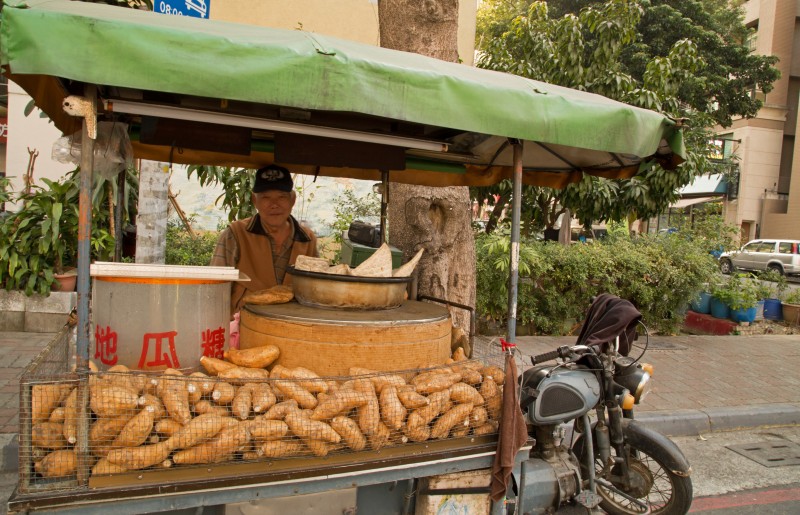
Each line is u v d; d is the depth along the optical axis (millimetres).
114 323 2033
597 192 7297
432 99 1872
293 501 1942
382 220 3510
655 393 5719
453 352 2857
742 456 4660
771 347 8070
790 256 20984
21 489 1622
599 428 3295
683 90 15156
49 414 1659
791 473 4359
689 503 3209
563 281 7820
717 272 9211
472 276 4500
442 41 4199
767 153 28609
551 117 2066
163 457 1706
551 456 3209
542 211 8523
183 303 2088
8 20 1451
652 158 2898
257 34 1854
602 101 2324
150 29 1552
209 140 2539
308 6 9328
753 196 28828
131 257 6188
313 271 2445
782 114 28469
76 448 1664
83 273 1754
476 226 8758
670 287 8438
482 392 2271
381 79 1793
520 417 2236
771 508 3779
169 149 3182
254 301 2443
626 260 8141
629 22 7426
